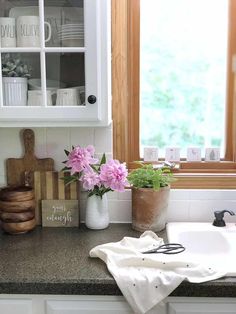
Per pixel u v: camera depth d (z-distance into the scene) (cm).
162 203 164
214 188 178
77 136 178
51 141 178
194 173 181
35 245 153
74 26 147
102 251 135
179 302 123
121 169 162
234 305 122
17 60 150
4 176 180
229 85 183
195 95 204
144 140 197
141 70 187
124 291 119
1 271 128
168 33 198
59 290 122
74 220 174
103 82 147
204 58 200
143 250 140
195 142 204
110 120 167
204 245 166
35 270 129
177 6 195
